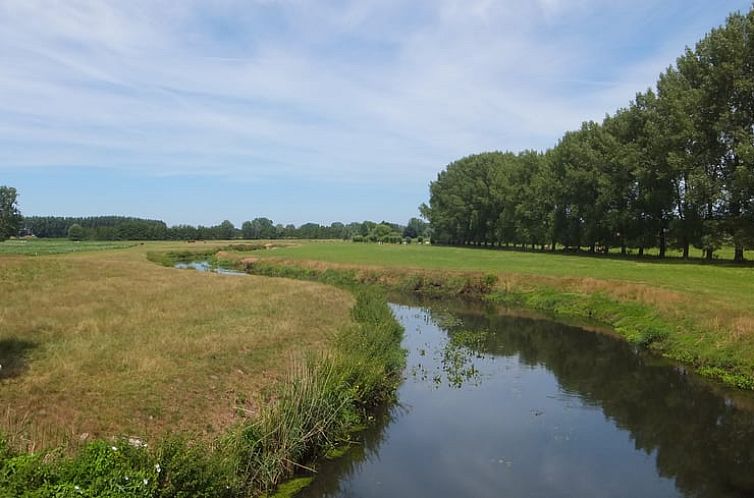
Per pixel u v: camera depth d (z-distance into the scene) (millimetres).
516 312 35344
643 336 24828
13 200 131125
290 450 11688
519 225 80438
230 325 21391
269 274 58812
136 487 7848
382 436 14297
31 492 7305
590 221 62812
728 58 46156
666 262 51531
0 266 35250
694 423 15344
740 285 32312
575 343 25875
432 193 123688
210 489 8906
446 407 16641
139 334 18828
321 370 14430
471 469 12414
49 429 10414
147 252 81875
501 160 103375
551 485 11688
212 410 13016
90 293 28438
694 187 46969
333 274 53000
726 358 19812
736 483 11844
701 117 48344
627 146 55781
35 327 18875
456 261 59000
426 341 26531
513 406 16781
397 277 48500
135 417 11797
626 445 13836
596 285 35219
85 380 13438
